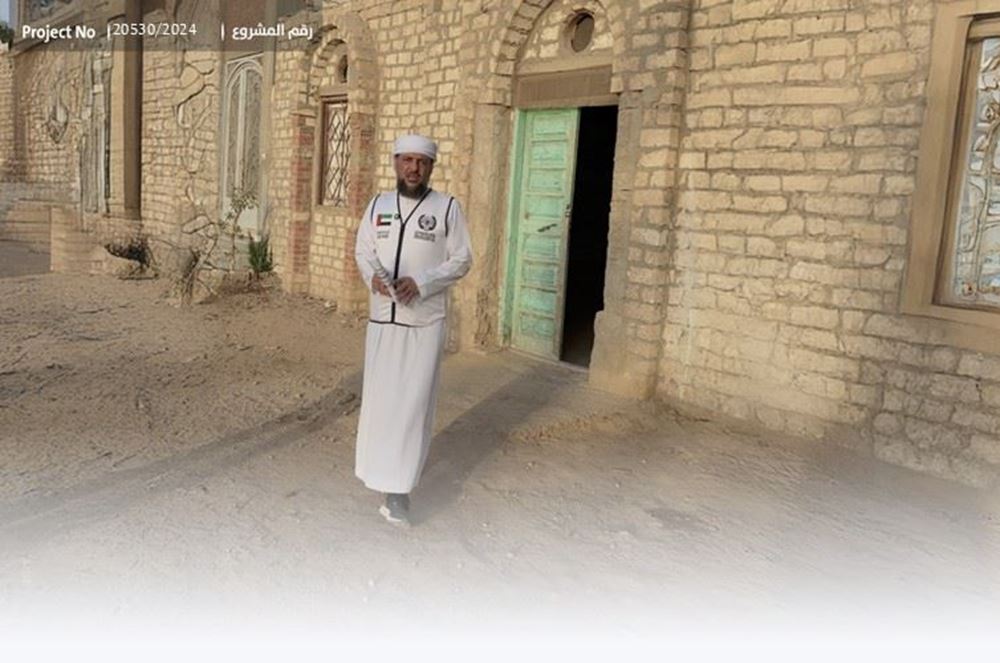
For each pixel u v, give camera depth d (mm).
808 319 5684
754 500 4773
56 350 7855
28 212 18688
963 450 4996
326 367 7574
